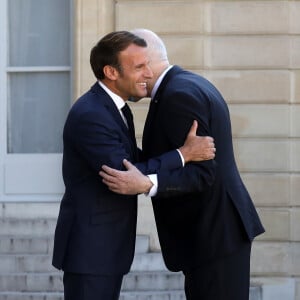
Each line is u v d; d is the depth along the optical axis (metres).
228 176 10.28
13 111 19.06
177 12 17.70
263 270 17.77
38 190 18.72
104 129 9.69
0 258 17.09
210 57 17.78
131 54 9.84
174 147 10.00
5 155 18.80
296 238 17.78
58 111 18.98
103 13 17.86
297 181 17.81
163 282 16.84
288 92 17.77
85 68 17.89
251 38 17.78
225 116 10.28
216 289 10.37
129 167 9.61
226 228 10.25
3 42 18.95
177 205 10.39
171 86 10.12
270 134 17.81
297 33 17.77
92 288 9.81
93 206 9.84
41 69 18.95
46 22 18.98
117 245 9.91
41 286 16.73
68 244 9.90
